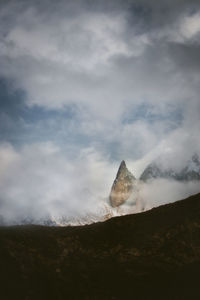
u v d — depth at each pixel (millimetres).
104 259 139625
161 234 143000
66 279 133625
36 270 136125
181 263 132875
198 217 143375
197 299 117938
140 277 131000
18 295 126750
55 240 147000
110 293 127438
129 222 152000
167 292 123188
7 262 136875
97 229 151125
